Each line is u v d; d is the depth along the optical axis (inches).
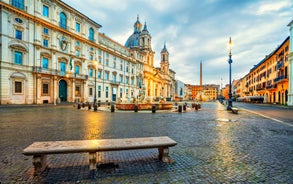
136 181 131.9
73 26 1565.0
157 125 387.9
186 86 6466.5
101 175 141.4
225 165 163.9
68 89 1518.2
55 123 404.5
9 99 1111.6
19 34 1171.3
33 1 1241.4
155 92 3479.3
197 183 129.8
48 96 1357.0
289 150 210.2
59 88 1462.8
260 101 2261.3
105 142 163.6
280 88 1608.0
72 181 131.2
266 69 2058.3
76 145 152.0
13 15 1130.0
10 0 1112.2
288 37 1364.4
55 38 1398.9
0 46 1073.5
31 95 1235.9
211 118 526.3
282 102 1557.6
